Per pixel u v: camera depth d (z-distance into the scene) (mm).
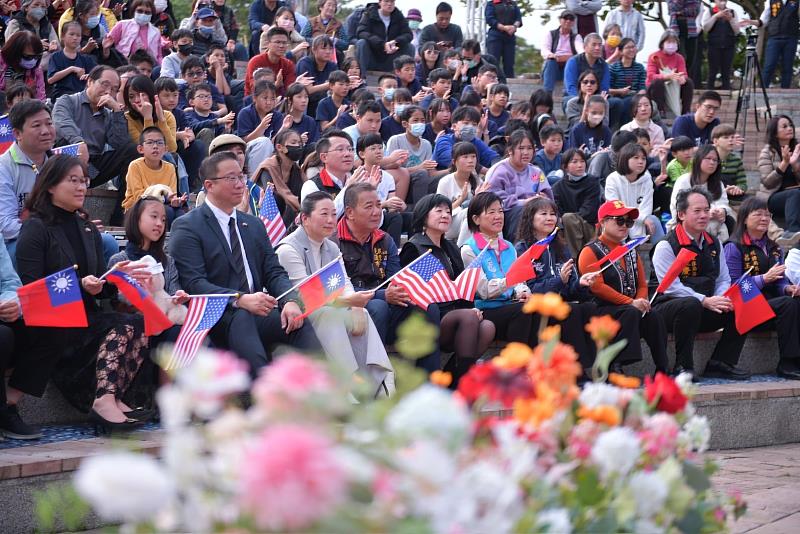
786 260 9805
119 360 6336
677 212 9508
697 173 11344
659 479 2791
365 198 7707
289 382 2090
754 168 16734
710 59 18109
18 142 7406
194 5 16234
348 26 17500
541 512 2584
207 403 2143
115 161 10008
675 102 16266
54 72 12547
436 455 2129
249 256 6973
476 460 2543
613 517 2686
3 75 11305
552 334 3156
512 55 18125
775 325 9625
